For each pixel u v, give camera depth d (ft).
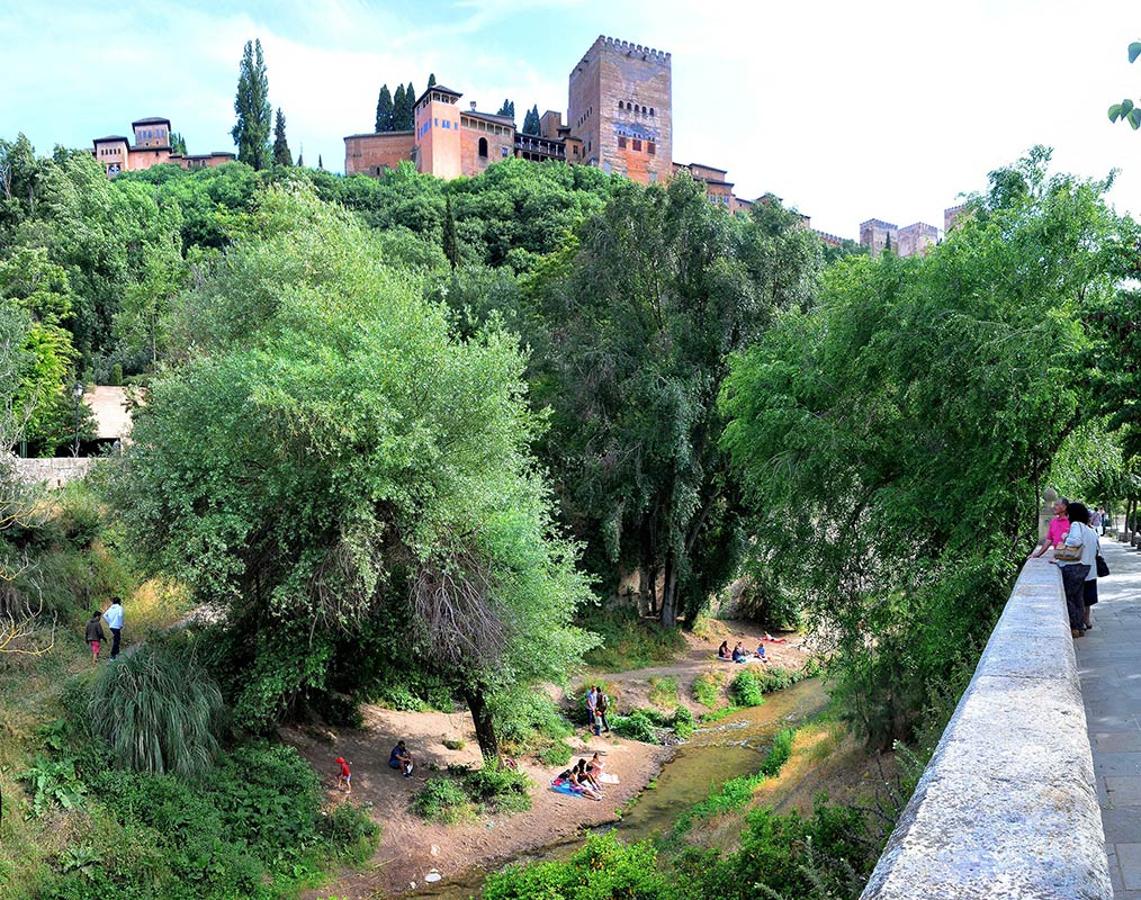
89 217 254.27
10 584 71.72
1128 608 37.93
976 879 5.13
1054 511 33.63
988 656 13.48
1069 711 9.48
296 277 78.48
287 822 57.06
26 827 47.03
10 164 251.19
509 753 79.36
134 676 57.26
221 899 49.32
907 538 50.57
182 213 320.29
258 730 64.64
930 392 46.09
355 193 348.79
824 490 54.34
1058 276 42.32
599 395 108.58
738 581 140.46
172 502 57.72
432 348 63.82
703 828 59.77
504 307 131.34
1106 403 36.68
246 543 61.57
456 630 63.26
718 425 107.96
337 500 60.08
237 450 60.03
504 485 66.03
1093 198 42.88
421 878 57.77
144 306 195.93
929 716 36.47
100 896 45.78
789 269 105.50
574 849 62.75
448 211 244.01
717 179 453.99
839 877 30.09
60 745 52.80
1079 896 4.73
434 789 66.39
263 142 442.09
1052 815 6.15
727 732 93.71
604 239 109.60
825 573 54.75
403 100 506.07
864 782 48.80
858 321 52.24
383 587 65.21
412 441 58.03
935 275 46.29
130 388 122.93
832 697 69.05
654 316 113.39
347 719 76.43
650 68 436.35
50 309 156.56
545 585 67.97
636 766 82.23
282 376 58.03
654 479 110.42
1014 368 39.58
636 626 119.85
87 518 85.51
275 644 64.49
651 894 37.58
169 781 53.83
